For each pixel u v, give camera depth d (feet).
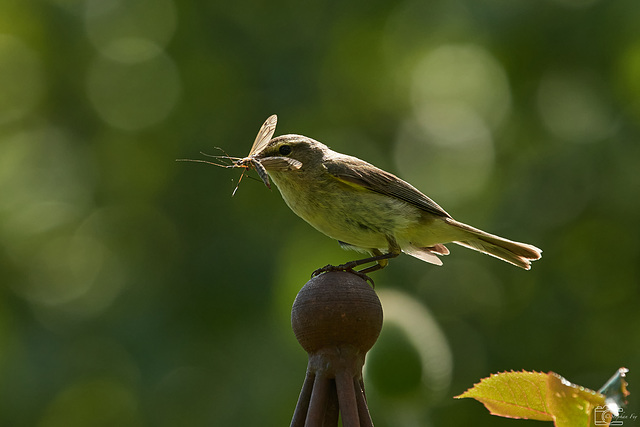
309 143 28.04
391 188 27.73
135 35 52.39
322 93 48.52
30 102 53.31
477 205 47.55
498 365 42.65
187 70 49.73
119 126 51.37
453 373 41.98
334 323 14.49
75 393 44.88
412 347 27.40
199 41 49.80
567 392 11.21
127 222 49.24
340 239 28.55
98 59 52.70
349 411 14.15
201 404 41.63
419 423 28.19
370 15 49.98
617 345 42.57
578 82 45.73
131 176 50.70
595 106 45.03
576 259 44.27
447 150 50.85
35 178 51.98
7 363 45.11
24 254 50.08
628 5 43.42
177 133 48.70
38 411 43.39
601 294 43.47
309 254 42.98
